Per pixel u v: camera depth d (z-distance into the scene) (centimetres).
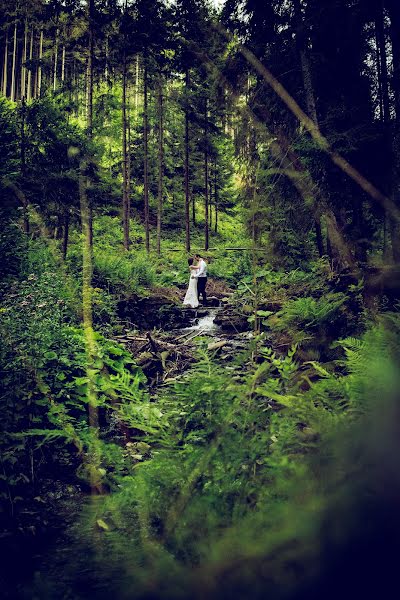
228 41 389
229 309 992
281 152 438
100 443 252
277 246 489
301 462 127
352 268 317
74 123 1033
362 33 469
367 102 502
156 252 1838
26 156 859
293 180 455
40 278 598
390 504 80
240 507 140
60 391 357
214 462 170
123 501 191
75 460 339
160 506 165
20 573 192
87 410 388
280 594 80
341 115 497
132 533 167
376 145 436
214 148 2106
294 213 492
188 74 1741
